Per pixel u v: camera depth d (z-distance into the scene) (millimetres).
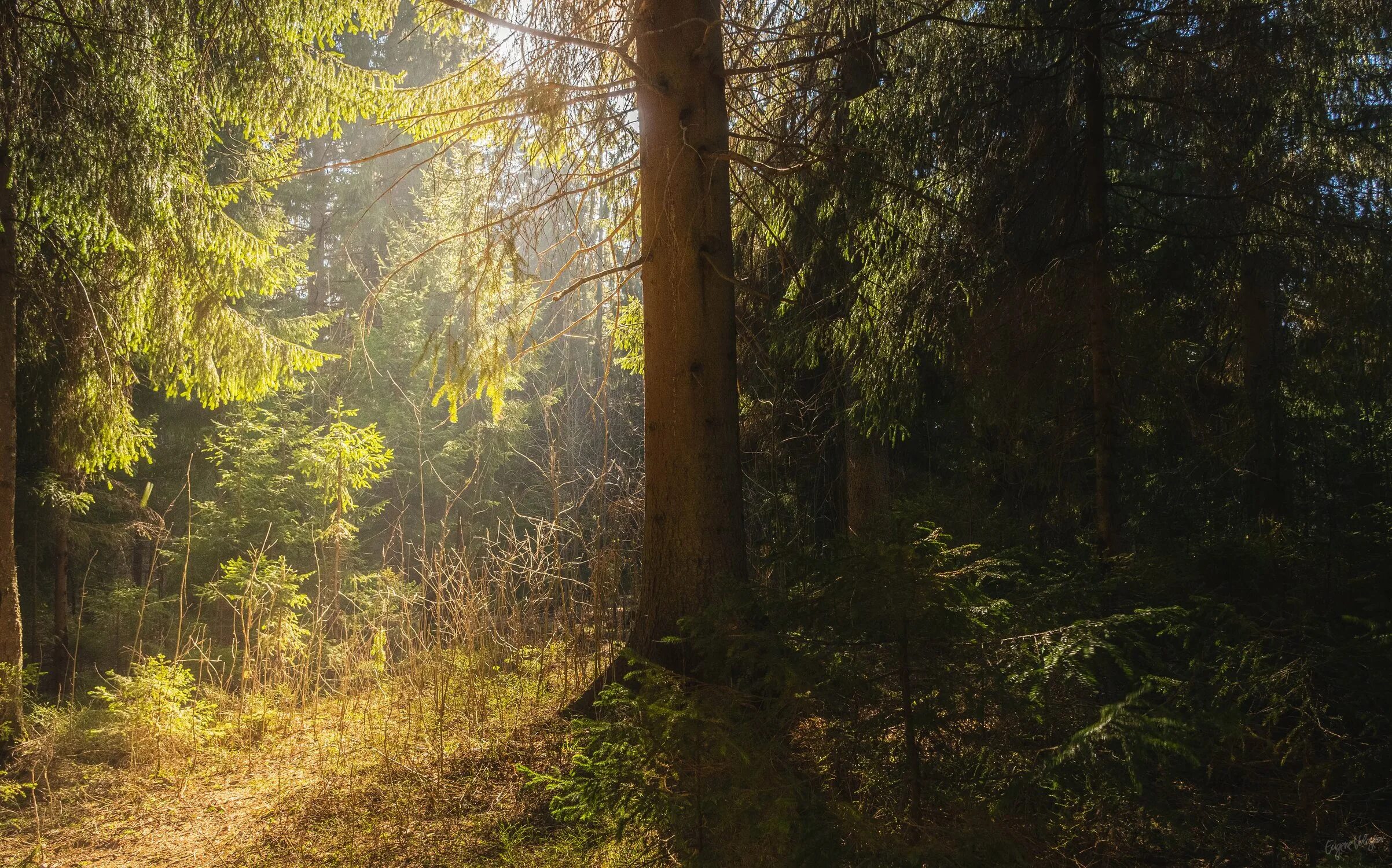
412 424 14008
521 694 6129
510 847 3980
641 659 3129
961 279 5953
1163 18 5371
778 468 8727
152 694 6168
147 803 5113
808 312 7508
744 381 8555
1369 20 5004
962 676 2570
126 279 7094
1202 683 2672
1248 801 2754
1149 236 6070
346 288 16844
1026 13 5652
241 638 9055
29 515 9273
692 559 5117
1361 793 2531
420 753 5281
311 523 9977
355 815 4543
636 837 3607
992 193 5816
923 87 5930
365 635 7676
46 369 7594
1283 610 3373
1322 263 5176
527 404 13969
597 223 6957
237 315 7793
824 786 2561
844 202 6363
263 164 10062
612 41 5957
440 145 6965
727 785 2643
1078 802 2568
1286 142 5371
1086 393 6070
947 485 8117
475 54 6484
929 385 8023
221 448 10195
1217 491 7105
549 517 12383
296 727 6449
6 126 5844
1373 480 6461
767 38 6312
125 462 7965
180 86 6418
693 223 5270
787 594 3109
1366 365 5969
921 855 2135
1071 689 2701
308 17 6570
